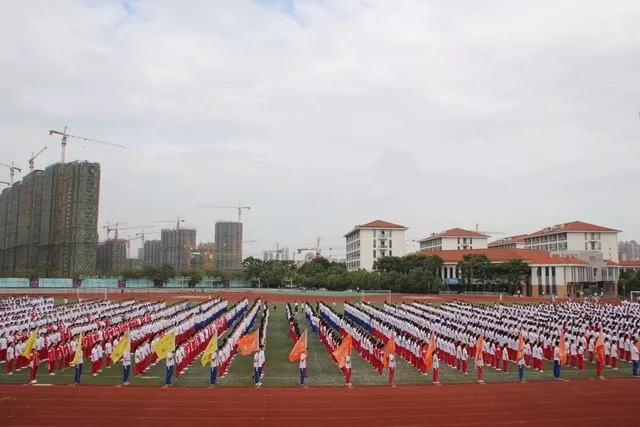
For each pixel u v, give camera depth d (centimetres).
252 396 2647
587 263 12538
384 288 11712
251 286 14638
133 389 2781
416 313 5506
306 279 13875
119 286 12438
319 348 4406
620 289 13025
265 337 4631
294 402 2528
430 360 3097
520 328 4103
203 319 5138
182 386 2870
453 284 12331
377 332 4706
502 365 3450
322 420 2216
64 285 11900
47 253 16388
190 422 2173
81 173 15338
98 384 2897
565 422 2230
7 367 3177
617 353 3769
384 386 2920
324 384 2966
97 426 2111
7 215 19150
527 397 2664
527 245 17162
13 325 4159
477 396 2681
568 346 3594
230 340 3650
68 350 3384
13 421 2180
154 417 2244
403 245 16500
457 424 2184
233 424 2145
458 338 4084
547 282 11669
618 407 2477
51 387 2806
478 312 5772
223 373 3198
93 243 15450
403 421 2219
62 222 15800
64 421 2180
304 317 6881
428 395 2700
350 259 18400
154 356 3550
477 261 11488
